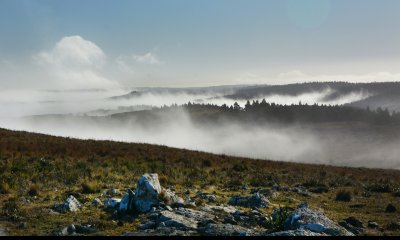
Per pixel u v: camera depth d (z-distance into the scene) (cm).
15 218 1489
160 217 1473
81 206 1731
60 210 1639
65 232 1320
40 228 1384
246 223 1506
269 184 2770
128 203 1656
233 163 3694
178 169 3045
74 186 2244
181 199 1845
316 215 1462
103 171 2719
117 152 3569
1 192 1975
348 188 2764
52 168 2642
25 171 2470
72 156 3162
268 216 1620
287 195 2334
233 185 2645
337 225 1427
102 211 1662
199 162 3522
